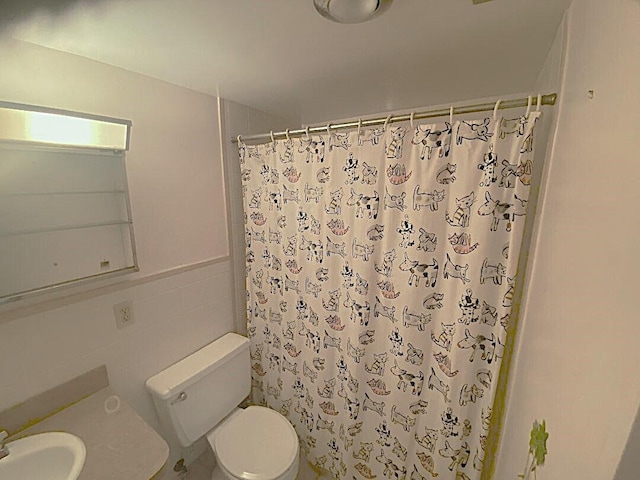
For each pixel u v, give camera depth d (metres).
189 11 0.71
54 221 0.97
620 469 0.28
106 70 1.06
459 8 0.72
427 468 1.28
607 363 0.32
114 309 1.17
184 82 1.27
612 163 0.36
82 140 0.95
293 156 1.38
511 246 0.94
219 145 1.54
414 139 1.05
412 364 1.21
